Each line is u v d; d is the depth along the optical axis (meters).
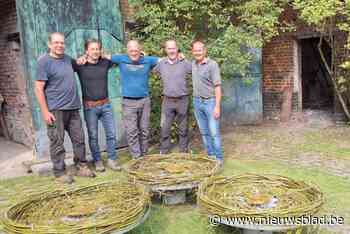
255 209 2.83
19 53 7.00
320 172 5.18
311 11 6.27
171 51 5.31
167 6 6.65
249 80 8.62
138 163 4.26
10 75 7.44
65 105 4.86
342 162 5.63
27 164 5.70
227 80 8.70
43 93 4.73
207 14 6.91
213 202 2.90
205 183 3.37
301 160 5.82
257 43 6.69
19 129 7.49
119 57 5.29
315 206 2.81
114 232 2.71
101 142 6.60
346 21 7.25
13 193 4.76
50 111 4.84
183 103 5.56
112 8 6.58
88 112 5.32
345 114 8.66
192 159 4.39
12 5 6.73
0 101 7.74
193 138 7.50
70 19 6.09
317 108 11.03
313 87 12.01
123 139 6.89
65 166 5.35
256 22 6.74
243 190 3.30
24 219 2.93
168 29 6.60
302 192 3.18
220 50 6.53
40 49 5.81
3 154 6.80
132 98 5.37
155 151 6.62
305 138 7.37
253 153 6.36
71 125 5.13
